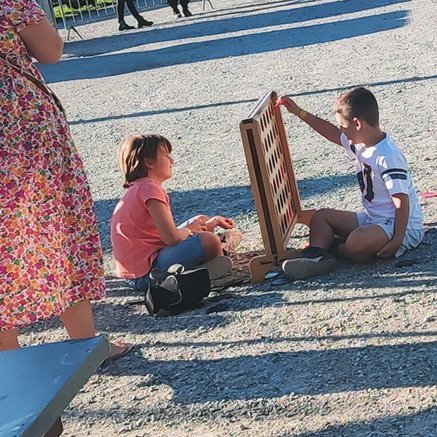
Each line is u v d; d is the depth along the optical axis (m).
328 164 6.49
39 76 3.62
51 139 3.58
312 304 4.17
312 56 11.34
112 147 8.49
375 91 8.70
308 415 3.25
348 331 3.85
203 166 7.11
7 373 2.09
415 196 4.57
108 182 7.29
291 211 5.01
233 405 3.41
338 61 10.67
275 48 12.45
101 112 10.23
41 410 1.91
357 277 4.38
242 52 12.66
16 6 3.50
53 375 2.05
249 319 4.14
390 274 4.34
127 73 12.72
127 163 4.69
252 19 16.14
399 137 6.89
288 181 5.03
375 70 9.74
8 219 3.51
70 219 3.68
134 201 4.61
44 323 4.56
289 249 4.62
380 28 12.51
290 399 3.38
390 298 4.09
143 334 4.20
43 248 3.59
